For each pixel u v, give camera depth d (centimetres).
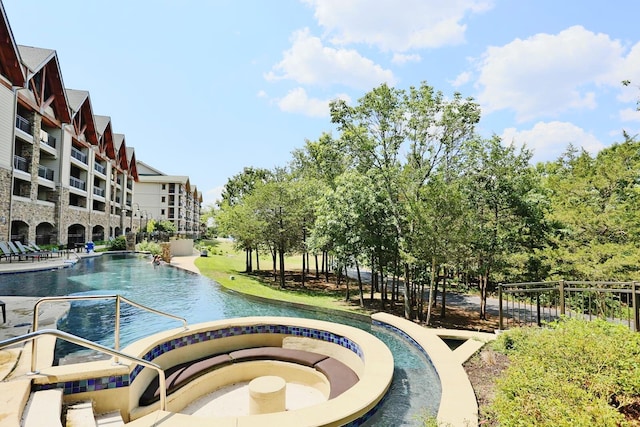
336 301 1539
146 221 5594
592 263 1177
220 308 1277
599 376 351
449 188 1092
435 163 1273
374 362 546
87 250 2834
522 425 277
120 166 4425
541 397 312
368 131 1333
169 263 2478
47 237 2731
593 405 291
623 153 1527
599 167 1595
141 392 518
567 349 406
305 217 1864
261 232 1839
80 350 662
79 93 3247
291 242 1880
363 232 1327
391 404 502
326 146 1554
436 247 1073
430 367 648
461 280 1777
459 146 1267
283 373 667
